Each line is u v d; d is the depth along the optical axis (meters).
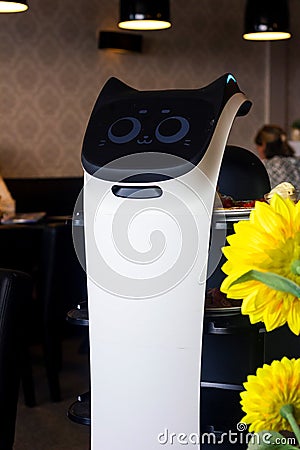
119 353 1.76
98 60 7.47
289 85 8.66
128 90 1.88
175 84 7.95
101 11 7.45
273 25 5.35
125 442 1.78
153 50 7.80
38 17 7.14
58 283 4.32
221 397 2.02
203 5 8.08
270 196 2.02
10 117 7.06
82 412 1.97
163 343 1.72
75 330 6.10
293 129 8.04
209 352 2.06
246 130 8.41
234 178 2.44
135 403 1.76
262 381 0.78
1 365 1.70
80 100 7.39
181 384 1.72
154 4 5.05
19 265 4.40
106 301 1.76
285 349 2.12
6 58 7.02
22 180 6.91
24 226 4.43
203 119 1.69
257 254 0.72
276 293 0.73
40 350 5.64
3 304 1.71
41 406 4.31
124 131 1.74
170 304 1.70
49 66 7.21
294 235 0.71
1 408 1.71
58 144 7.30
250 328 1.78
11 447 1.75
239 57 8.32
